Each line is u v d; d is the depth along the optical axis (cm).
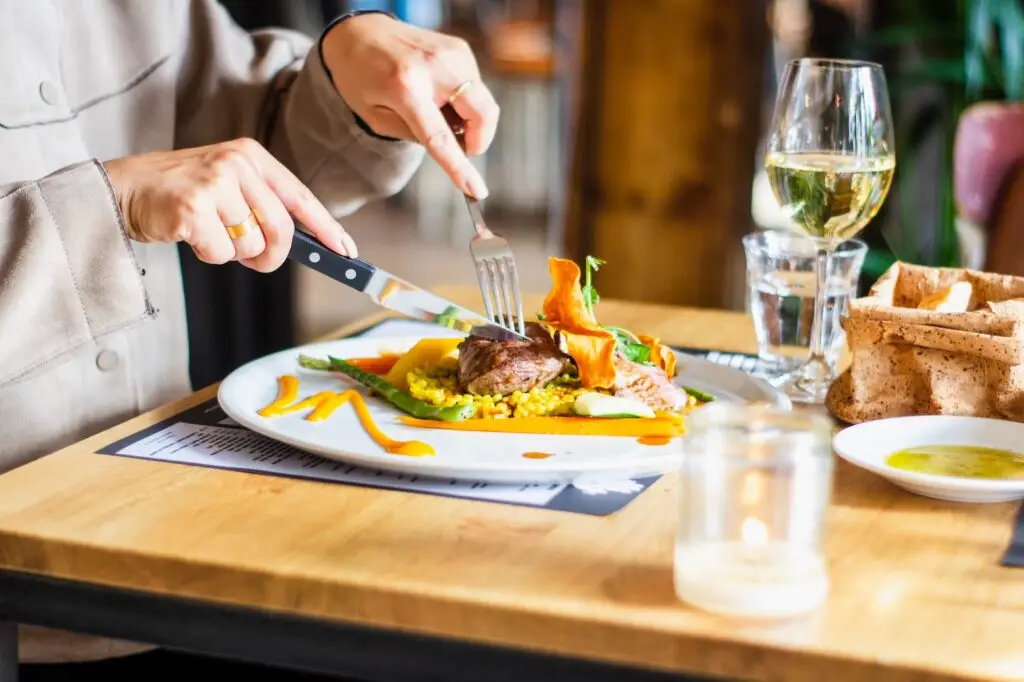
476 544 101
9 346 120
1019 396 125
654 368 136
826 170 134
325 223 135
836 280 149
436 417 130
